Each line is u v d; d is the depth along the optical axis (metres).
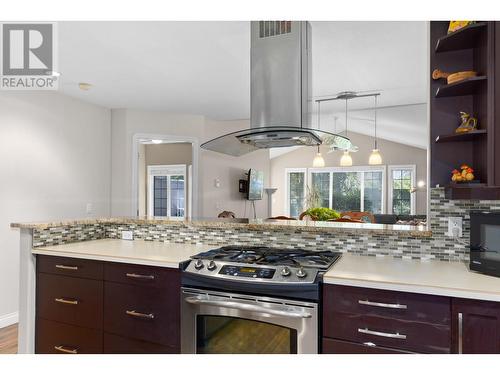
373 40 2.62
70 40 2.53
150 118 4.70
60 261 2.27
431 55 1.97
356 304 1.59
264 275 1.73
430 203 1.99
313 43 2.67
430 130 1.98
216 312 1.82
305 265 1.78
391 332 1.53
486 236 1.66
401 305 1.51
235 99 4.15
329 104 4.71
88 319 2.17
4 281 3.25
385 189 8.31
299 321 1.65
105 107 4.47
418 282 1.52
